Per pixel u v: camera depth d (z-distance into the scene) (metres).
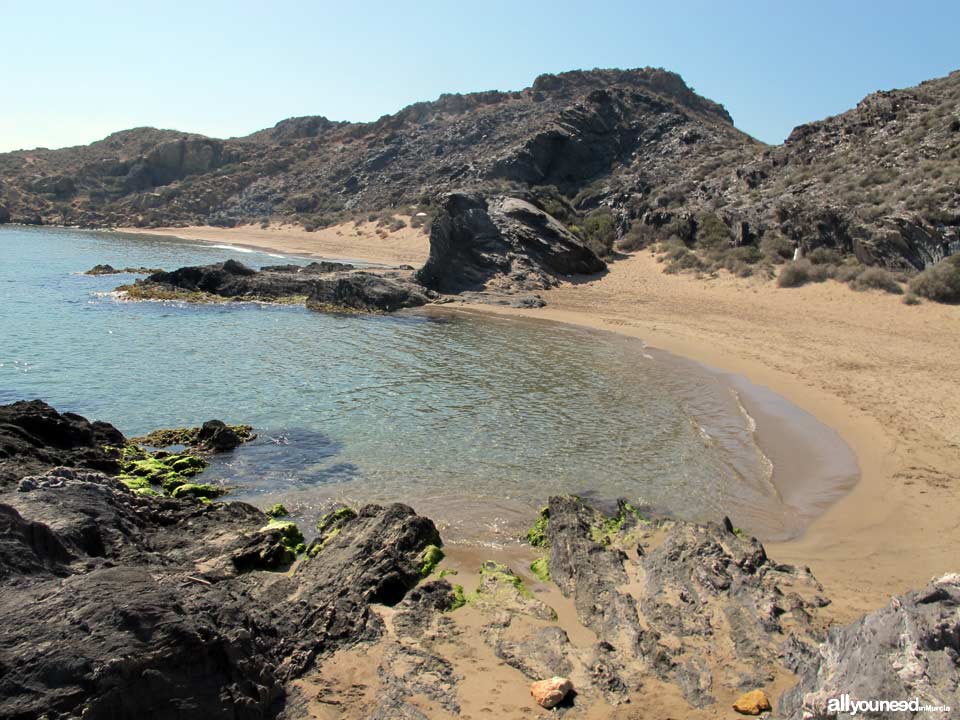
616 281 42.25
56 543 8.02
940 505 12.84
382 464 14.75
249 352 24.48
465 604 9.20
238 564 10.27
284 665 7.62
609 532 11.36
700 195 54.72
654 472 14.71
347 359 24.03
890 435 16.75
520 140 83.94
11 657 5.92
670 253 45.72
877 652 5.78
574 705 7.13
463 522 12.14
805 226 40.69
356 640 8.22
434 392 20.23
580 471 14.66
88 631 6.21
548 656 7.88
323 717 6.90
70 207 98.69
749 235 44.34
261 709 6.78
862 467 14.98
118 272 44.72
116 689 5.88
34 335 25.41
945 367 23.19
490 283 40.47
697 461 15.38
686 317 33.47
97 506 9.69
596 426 17.59
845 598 9.33
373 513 11.07
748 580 8.92
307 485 13.62
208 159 115.00
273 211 95.88
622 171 76.44
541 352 26.33
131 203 102.25
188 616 6.71
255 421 17.23
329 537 10.88
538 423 17.70
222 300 35.72
